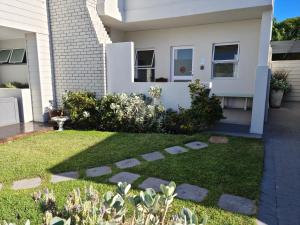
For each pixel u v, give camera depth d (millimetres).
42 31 7219
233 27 8406
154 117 6477
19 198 3086
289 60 13422
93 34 7020
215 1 6945
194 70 9242
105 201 1581
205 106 6164
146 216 1593
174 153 4762
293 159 4621
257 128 6266
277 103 11461
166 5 7617
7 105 7004
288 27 19391
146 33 9734
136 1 7988
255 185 3465
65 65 7578
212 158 4484
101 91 7266
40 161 4359
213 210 2840
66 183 3502
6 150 5016
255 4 6445
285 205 3029
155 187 3404
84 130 6852
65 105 7195
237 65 8695
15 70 8617
